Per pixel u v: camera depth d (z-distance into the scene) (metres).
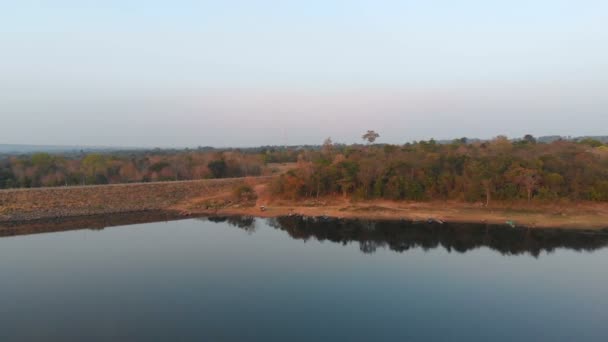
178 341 27.34
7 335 28.33
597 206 69.00
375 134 151.00
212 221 72.50
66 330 29.11
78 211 78.25
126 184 92.25
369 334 28.48
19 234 62.66
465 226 62.47
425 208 73.75
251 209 80.00
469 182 75.06
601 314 32.03
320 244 55.06
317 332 28.70
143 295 35.81
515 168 72.94
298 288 37.62
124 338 27.84
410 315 31.70
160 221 73.00
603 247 51.28
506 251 50.25
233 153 148.75
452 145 107.44
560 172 73.38
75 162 116.56
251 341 27.34
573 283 38.88
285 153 182.12
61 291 37.00
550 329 29.52
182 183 97.25
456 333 28.78
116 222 72.06
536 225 61.22
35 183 99.50
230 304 33.78
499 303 34.16
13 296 35.78
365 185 81.06
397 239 57.22
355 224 66.75
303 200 84.00
